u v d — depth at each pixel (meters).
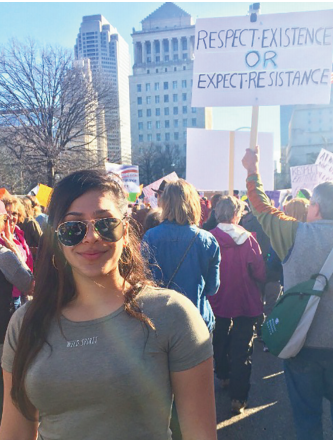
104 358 1.29
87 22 138.88
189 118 99.69
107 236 1.38
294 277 2.39
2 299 2.79
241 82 3.74
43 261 1.45
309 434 2.30
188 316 1.38
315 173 8.68
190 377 1.35
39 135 29.81
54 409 1.32
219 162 5.25
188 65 99.19
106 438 1.28
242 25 3.72
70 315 1.39
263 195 2.67
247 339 3.46
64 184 1.44
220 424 3.33
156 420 1.32
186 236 2.78
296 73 3.63
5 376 1.46
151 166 65.88
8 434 1.43
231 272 3.39
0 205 3.11
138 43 109.62
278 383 4.07
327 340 2.26
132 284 1.46
